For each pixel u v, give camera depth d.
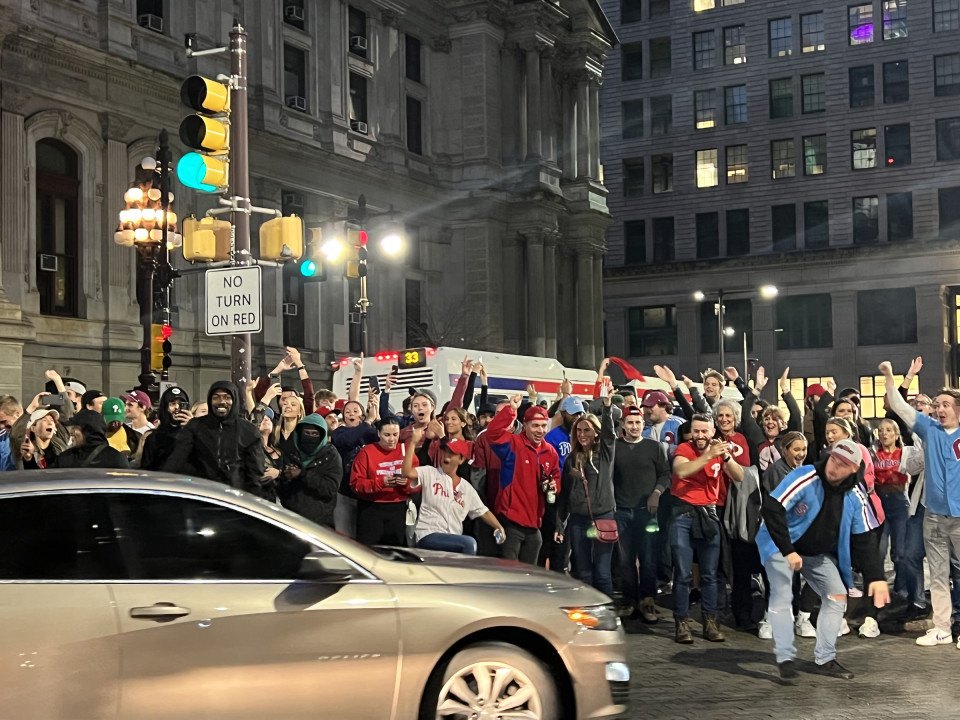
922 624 11.19
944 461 10.31
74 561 5.32
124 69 32.28
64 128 31.00
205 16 36.34
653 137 70.69
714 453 10.24
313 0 41.69
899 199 64.69
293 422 10.27
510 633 6.00
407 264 46.62
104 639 5.21
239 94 10.69
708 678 8.95
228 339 35.97
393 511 9.81
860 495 9.20
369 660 5.60
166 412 9.28
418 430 9.84
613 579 14.02
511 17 50.44
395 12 46.12
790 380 66.38
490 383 24.59
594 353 54.81
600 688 6.03
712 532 10.55
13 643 5.09
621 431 11.99
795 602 11.48
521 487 10.64
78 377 31.08
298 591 5.55
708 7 69.31
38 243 30.69
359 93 44.78
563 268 54.50
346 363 24.83
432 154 49.03
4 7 28.23
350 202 43.16
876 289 64.50
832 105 66.19
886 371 10.62
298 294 40.84
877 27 65.19
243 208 10.63
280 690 5.45
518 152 50.53
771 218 67.50
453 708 5.80
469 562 6.36
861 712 7.73
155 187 20.08
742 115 68.44
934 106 63.78
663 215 70.25
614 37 56.84
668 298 69.00
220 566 5.51
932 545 10.49
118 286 32.44
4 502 5.35
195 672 5.33
